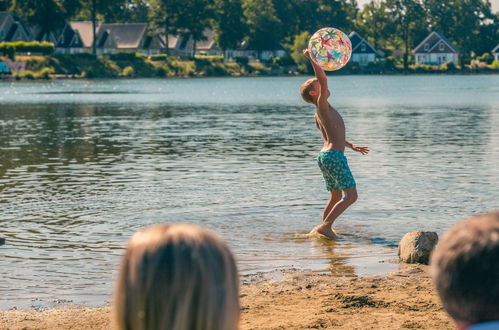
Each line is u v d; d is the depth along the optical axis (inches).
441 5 6373.0
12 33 4510.3
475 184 518.3
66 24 4857.3
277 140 858.8
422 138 859.4
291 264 314.3
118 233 374.6
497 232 60.4
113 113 1418.6
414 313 243.6
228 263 61.2
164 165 639.8
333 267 309.7
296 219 406.0
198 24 5088.6
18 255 329.4
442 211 426.0
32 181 552.7
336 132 376.2
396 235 369.4
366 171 590.2
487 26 6530.5
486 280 59.8
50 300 264.4
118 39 5162.4
